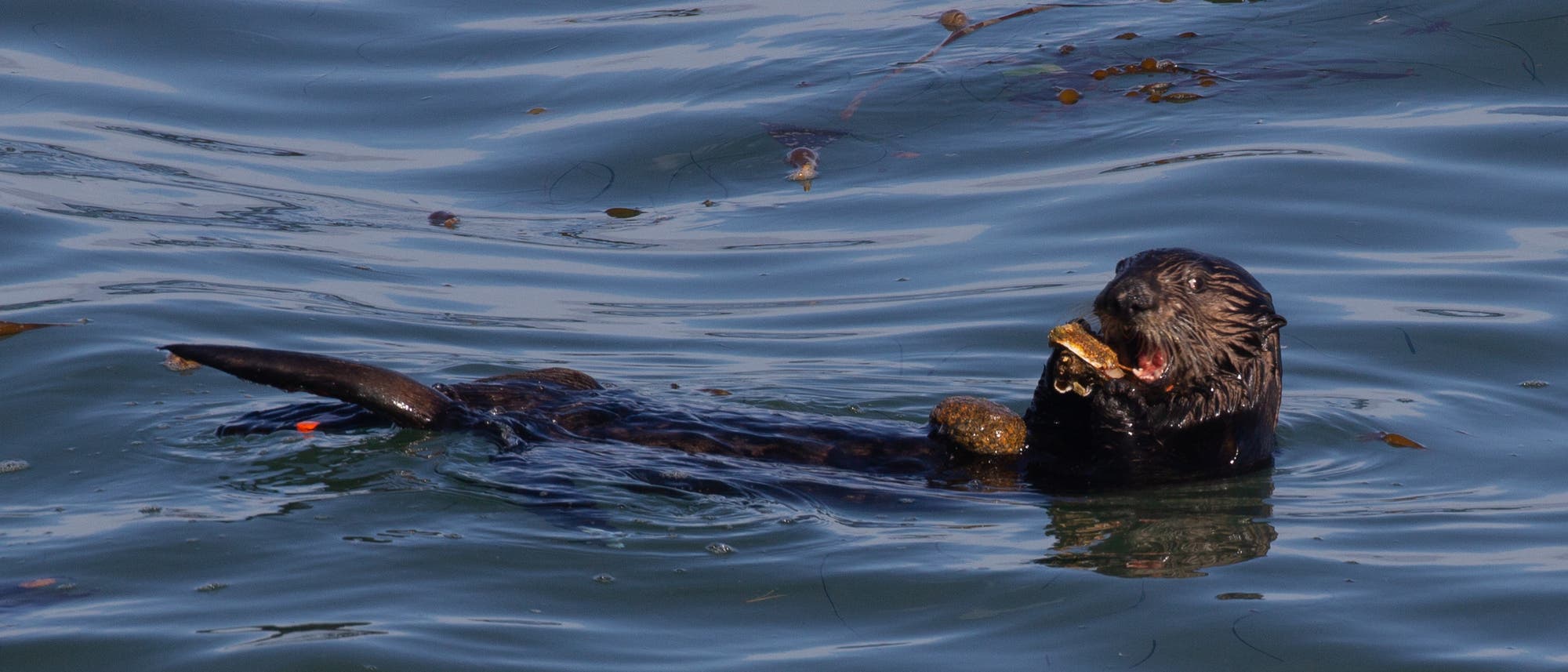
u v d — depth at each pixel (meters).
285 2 48.41
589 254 32.97
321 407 21.98
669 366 26.94
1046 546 18.42
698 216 35.00
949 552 18.14
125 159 37.06
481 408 21.56
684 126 39.72
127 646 15.35
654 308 30.17
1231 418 21.30
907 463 21.14
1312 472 21.84
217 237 32.59
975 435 21.12
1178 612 16.48
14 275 29.31
